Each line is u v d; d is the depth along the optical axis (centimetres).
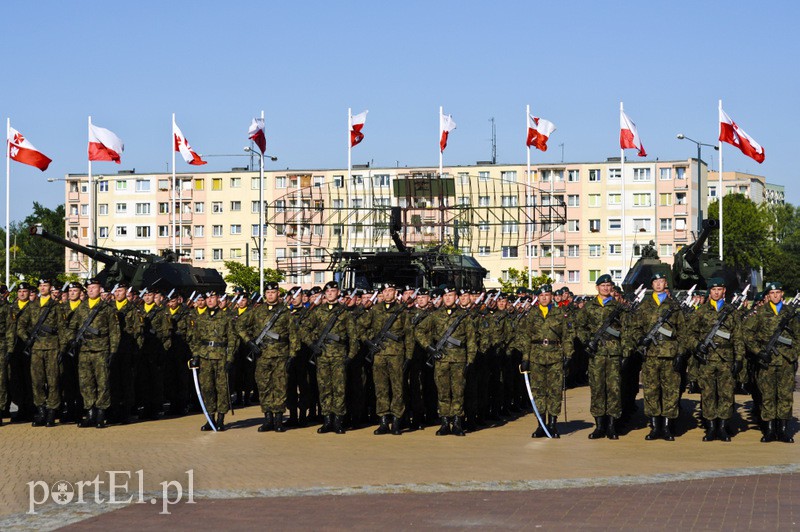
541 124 4728
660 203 9775
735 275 3116
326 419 1958
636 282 3147
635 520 1133
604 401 1867
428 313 1939
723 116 4144
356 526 1113
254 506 1220
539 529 1094
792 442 1809
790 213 14688
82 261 10219
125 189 10269
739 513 1162
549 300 1888
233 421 2170
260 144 4453
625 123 4538
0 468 1505
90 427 2042
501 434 1945
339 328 1958
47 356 2058
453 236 3391
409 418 2041
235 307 2258
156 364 2231
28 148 4072
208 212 10031
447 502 1238
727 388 1817
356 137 4453
